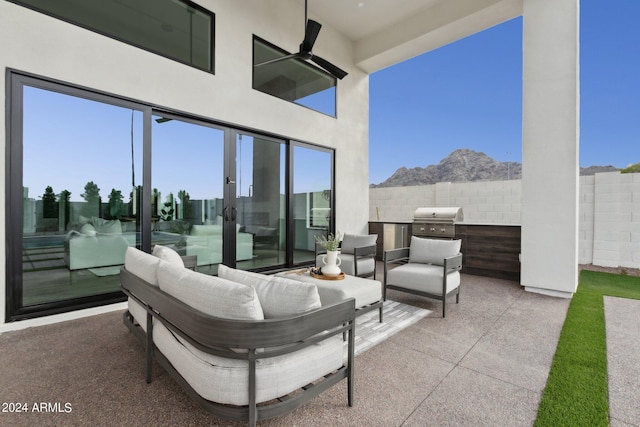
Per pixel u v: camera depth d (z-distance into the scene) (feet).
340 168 19.26
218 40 12.94
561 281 11.93
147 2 11.03
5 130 8.23
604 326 8.82
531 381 6.03
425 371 6.42
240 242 14.23
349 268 12.92
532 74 12.57
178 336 5.20
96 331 8.34
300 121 16.67
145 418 4.87
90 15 9.73
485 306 10.82
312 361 4.66
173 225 11.94
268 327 4.02
